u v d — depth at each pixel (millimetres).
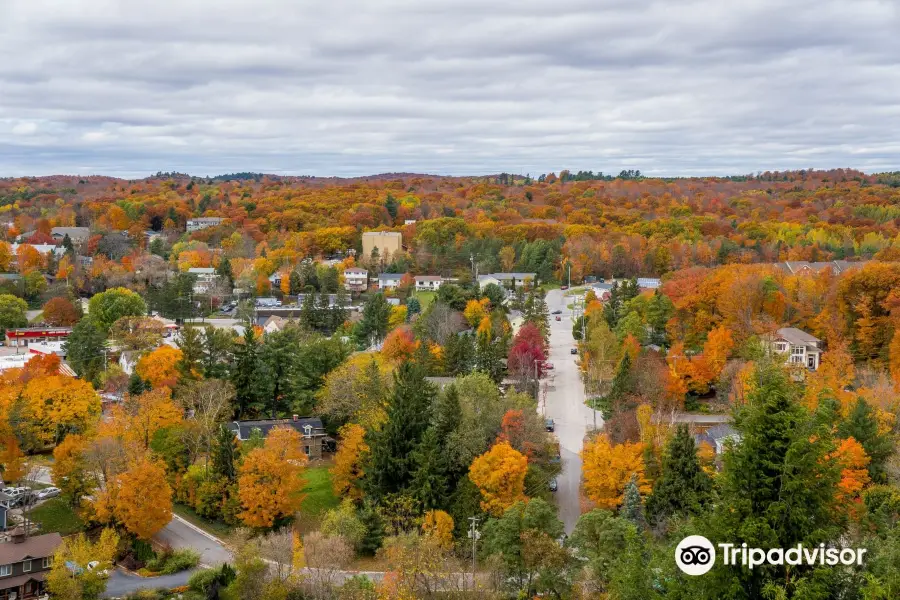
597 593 61250
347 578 75188
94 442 94000
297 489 92875
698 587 35531
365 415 107062
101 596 76875
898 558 36406
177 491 98562
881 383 109000
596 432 109062
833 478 34500
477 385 105688
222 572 76750
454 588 64938
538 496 90812
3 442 101500
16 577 78188
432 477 87250
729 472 35875
